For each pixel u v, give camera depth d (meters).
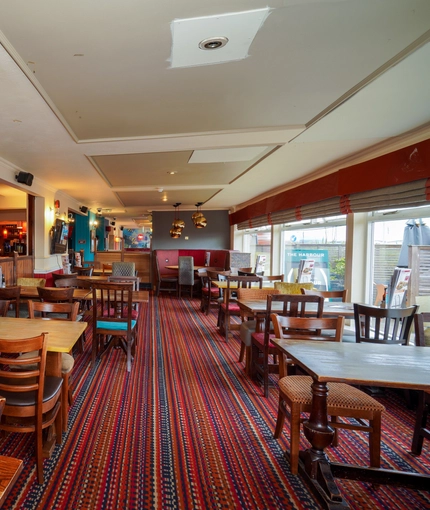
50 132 2.81
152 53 1.64
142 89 2.04
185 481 1.61
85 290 3.94
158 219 8.78
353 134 2.84
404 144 2.91
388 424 2.24
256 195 6.37
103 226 11.74
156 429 2.05
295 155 3.54
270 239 6.17
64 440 1.90
